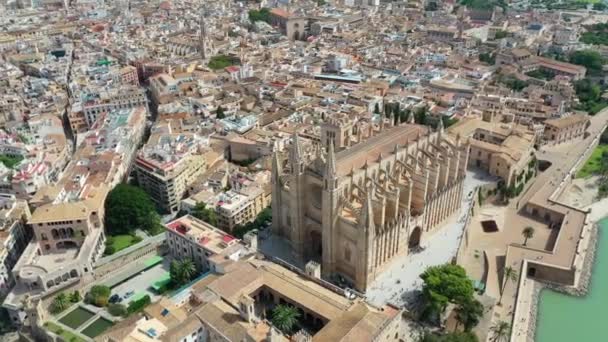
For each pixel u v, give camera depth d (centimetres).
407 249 19250
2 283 19088
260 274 16712
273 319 14888
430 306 16062
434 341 14475
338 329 13912
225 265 17125
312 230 18662
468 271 19950
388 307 15262
